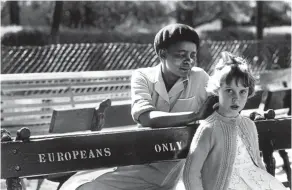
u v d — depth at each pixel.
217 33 21.42
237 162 3.94
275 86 11.55
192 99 4.38
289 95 6.76
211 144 3.83
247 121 4.06
